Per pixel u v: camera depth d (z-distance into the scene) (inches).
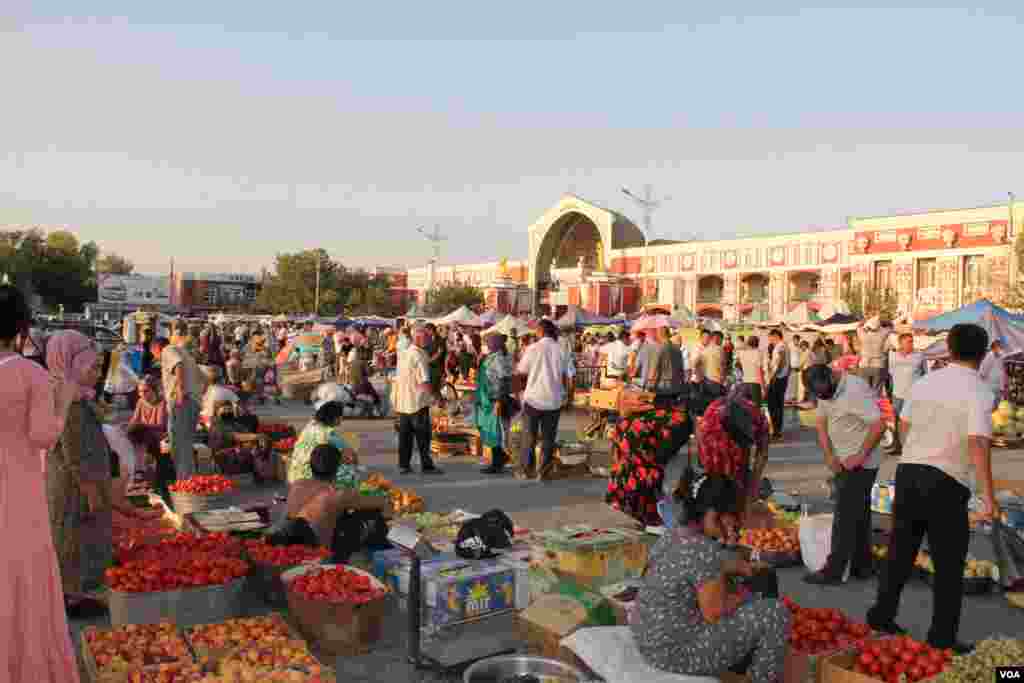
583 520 334.6
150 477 374.0
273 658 172.1
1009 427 612.4
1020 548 259.9
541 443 430.9
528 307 2506.2
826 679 168.7
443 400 693.9
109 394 682.2
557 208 2856.8
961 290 1658.5
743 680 170.9
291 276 3324.3
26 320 153.7
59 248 3223.4
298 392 823.7
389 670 193.3
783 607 168.9
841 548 264.8
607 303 2356.1
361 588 207.0
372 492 323.0
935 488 202.2
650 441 289.6
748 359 599.5
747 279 2356.1
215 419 434.9
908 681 162.1
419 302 3777.1
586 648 177.3
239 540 255.3
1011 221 1574.8
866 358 621.0
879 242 1822.1
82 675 181.5
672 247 2488.9
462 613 210.7
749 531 294.7
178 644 178.1
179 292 4128.9
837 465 264.1
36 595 148.6
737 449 269.9
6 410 145.2
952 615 203.8
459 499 378.9
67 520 222.1
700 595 164.9
